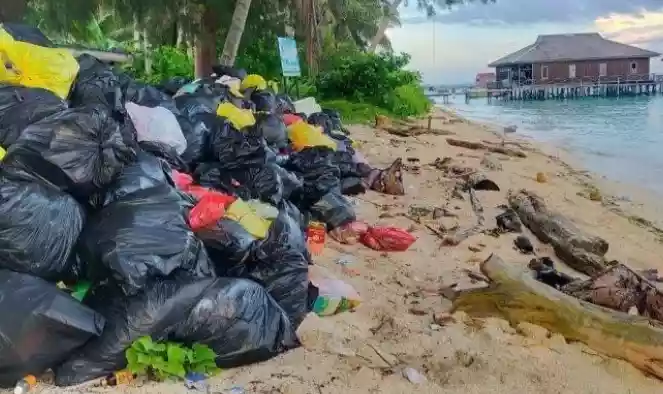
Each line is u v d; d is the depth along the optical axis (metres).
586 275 5.66
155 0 14.79
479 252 5.80
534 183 9.47
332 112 9.12
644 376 3.71
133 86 5.55
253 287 3.58
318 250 5.35
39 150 3.47
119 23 17.88
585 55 68.62
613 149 15.45
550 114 31.12
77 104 4.51
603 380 3.61
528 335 4.07
